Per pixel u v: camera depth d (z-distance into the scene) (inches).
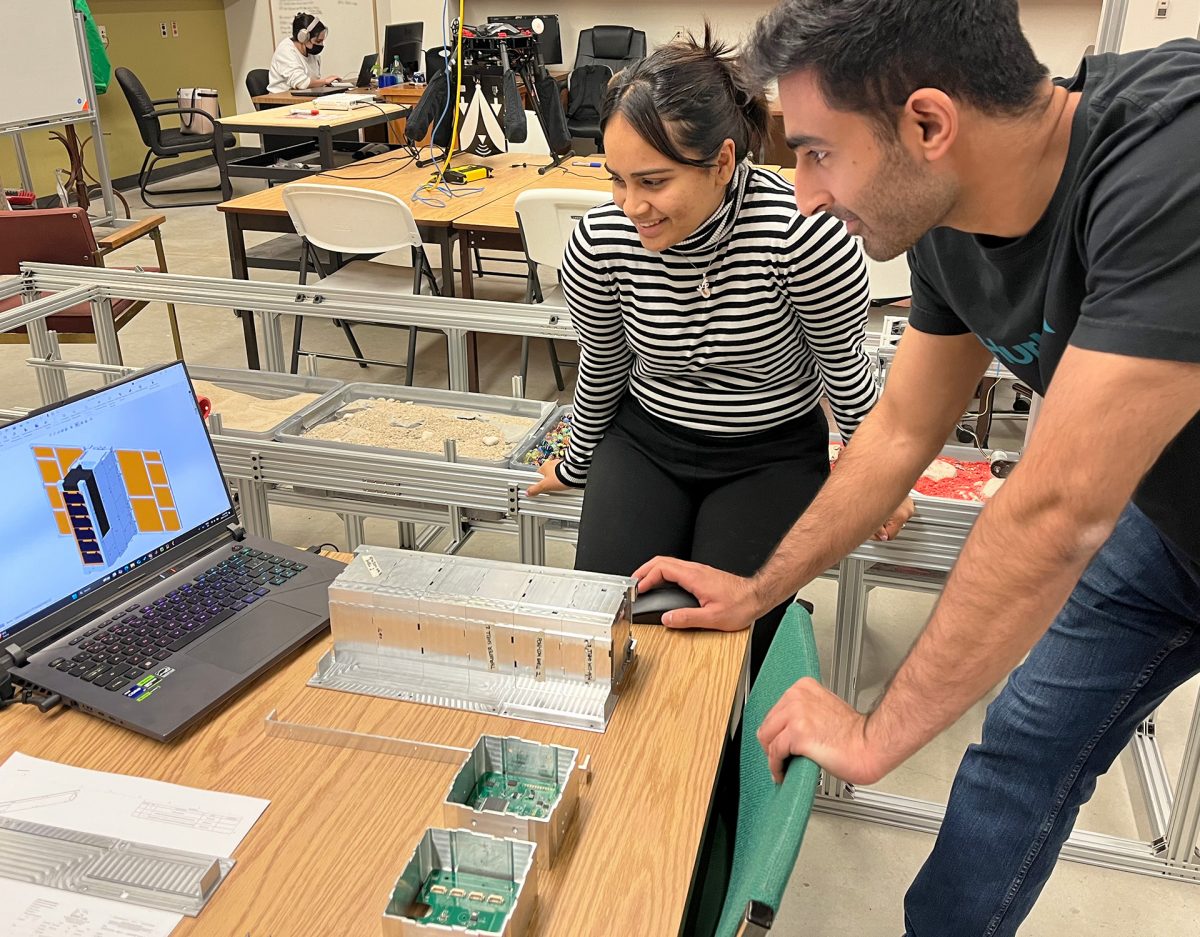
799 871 76.3
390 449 80.5
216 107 305.6
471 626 45.8
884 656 99.1
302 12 358.9
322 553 60.5
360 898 35.4
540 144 191.2
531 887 34.0
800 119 34.7
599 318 69.6
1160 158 31.0
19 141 236.1
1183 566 47.9
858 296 64.1
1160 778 82.4
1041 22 270.5
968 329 49.2
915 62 32.0
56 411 48.4
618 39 300.8
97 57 278.5
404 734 43.3
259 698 45.8
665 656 48.6
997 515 34.1
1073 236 35.8
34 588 46.9
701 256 63.6
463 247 144.3
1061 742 52.7
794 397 70.8
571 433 77.3
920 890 58.1
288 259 166.6
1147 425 31.0
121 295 101.4
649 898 35.2
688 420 71.4
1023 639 34.5
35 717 44.6
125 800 39.7
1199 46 35.0
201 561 54.4
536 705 44.7
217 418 83.4
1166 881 75.7
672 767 41.3
